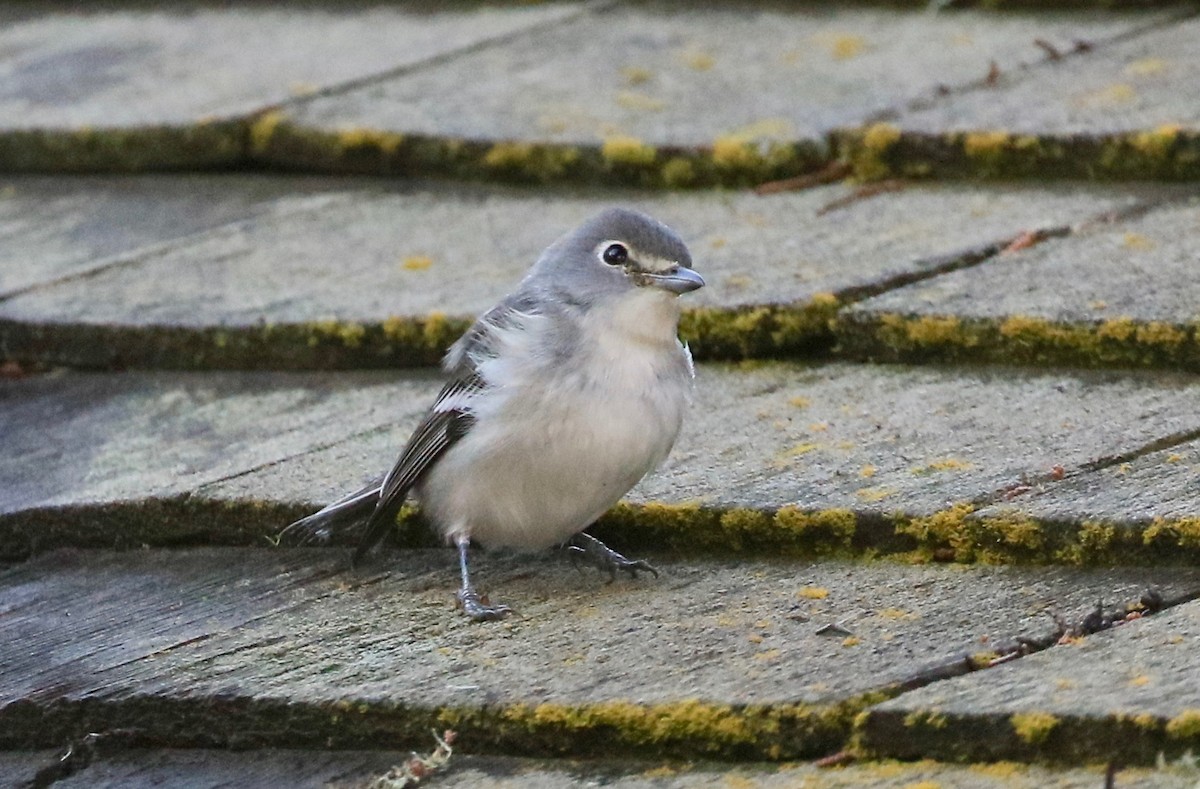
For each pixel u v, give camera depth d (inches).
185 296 474.3
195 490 394.3
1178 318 398.9
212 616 363.6
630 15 621.3
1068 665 297.9
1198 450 364.8
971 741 285.1
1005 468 367.6
